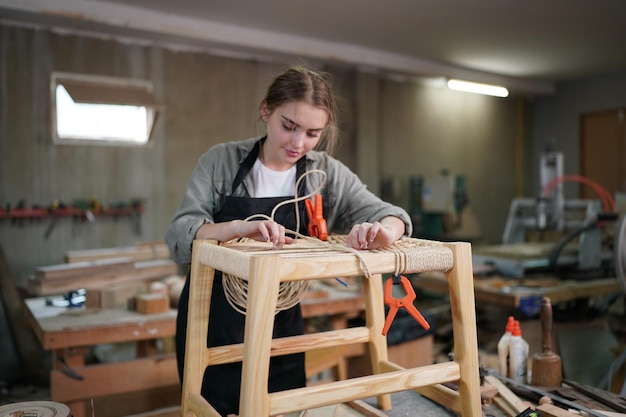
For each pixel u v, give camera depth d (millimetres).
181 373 1527
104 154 4652
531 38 5344
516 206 4258
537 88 7426
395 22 4824
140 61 4801
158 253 3801
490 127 7512
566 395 1585
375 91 6195
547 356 1722
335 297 2797
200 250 1245
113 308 2697
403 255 1118
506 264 3617
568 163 7535
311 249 1186
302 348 1383
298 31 5098
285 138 1300
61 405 1178
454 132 7164
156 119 4793
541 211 3965
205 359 1307
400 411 1453
